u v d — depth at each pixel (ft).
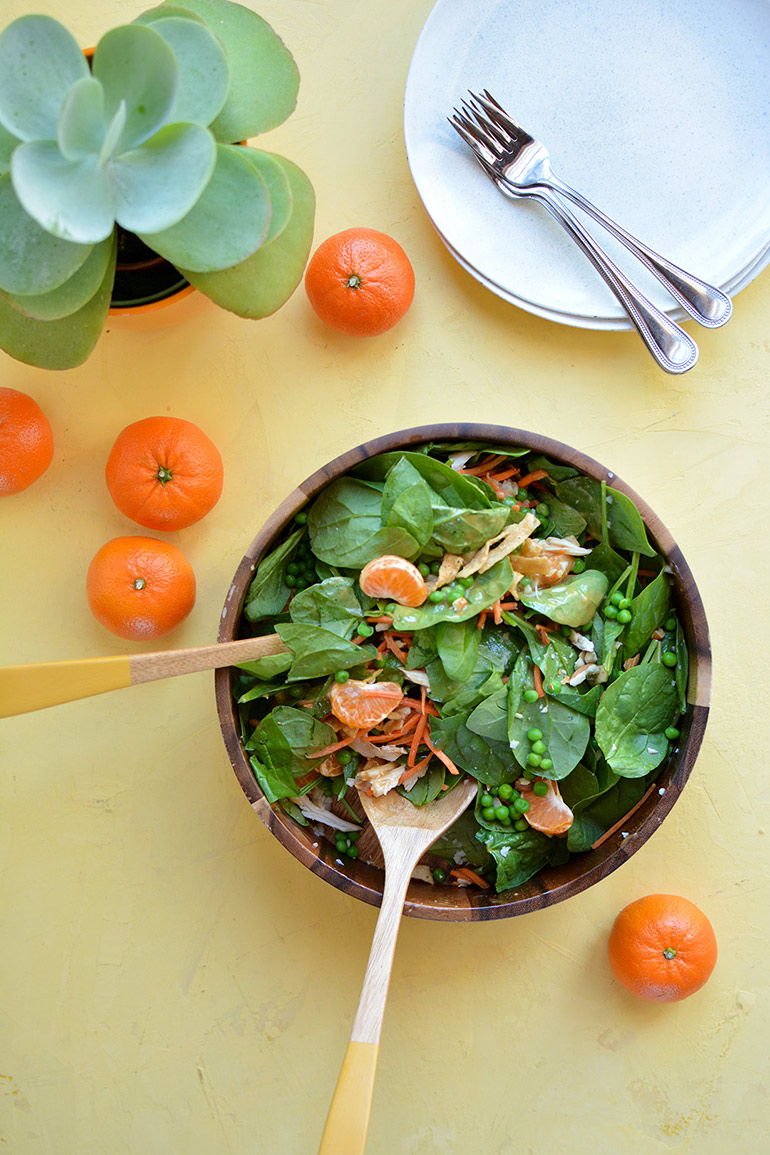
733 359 2.74
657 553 2.48
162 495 2.54
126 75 2.16
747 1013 2.73
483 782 2.49
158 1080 2.75
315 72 2.72
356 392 2.73
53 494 2.74
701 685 2.42
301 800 2.56
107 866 2.76
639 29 2.63
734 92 2.64
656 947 2.59
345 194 2.73
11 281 2.21
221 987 2.75
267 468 2.73
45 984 2.75
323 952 2.75
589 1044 2.74
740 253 2.66
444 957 2.76
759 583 2.73
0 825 2.76
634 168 2.67
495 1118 2.73
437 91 2.65
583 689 2.53
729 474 2.73
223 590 2.73
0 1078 2.75
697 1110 2.72
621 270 2.66
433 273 2.73
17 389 2.73
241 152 2.29
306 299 2.73
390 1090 2.74
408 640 2.50
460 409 2.73
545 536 2.57
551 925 2.75
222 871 2.75
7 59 2.14
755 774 2.72
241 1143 2.73
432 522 2.43
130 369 2.73
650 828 2.42
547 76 2.65
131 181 2.20
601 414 2.73
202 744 2.75
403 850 2.45
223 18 2.31
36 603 2.74
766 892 2.72
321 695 2.48
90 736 2.75
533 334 2.74
